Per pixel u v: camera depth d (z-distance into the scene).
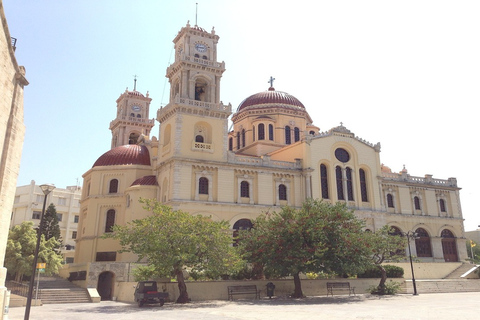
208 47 63.25
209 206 54.19
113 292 45.66
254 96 78.56
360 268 38.62
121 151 65.38
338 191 63.06
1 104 23.91
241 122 77.31
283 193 59.97
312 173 61.00
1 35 23.05
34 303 37.50
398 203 68.94
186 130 56.53
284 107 75.00
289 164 61.22
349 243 38.22
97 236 59.88
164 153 59.16
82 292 43.03
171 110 58.06
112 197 61.09
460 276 55.50
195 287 38.50
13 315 28.91
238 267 37.22
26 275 49.09
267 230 41.72
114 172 62.53
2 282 24.14
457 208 73.81
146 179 59.56
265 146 71.50
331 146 63.97
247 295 40.12
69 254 93.06
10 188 25.56
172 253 34.19
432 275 57.47
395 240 47.06
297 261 37.22
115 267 45.56
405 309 28.84
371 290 43.94
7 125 25.30
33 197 94.81
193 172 54.94
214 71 61.84
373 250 43.56
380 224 63.91
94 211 61.06
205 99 61.12
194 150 56.12
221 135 58.56
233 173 57.19
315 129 79.19
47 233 68.12
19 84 26.55
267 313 27.14
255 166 58.28
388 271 49.66
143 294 33.66
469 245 96.56
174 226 35.72
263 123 73.25
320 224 38.34
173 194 52.72
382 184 68.31
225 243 36.94
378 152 67.56
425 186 72.00
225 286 39.88
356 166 65.25
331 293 42.72
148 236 34.72
